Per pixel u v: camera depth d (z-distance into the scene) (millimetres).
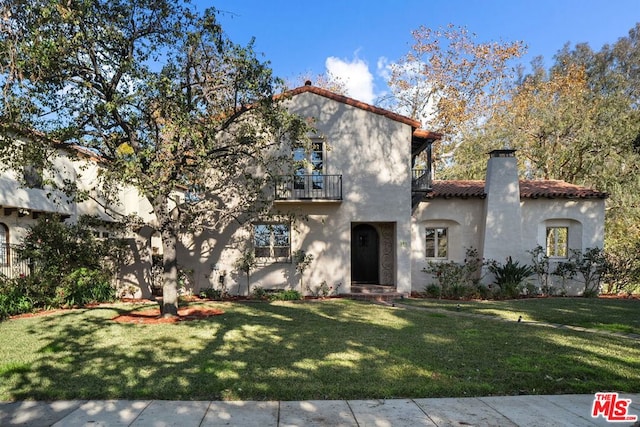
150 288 13375
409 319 9430
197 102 9273
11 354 6152
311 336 7473
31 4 6941
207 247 13820
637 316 10047
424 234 15453
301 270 13648
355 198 13891
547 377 5199
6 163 8781
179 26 8719
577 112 21828
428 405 4332
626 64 31844
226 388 4719
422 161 26641
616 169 20125
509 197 14906
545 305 11898
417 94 25812
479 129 24578
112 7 8273
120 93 8172
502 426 3842
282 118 9664
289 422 3893
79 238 12000
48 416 4020
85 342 6918
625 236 19891
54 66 7402
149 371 5332
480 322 9094
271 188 12969
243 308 10922
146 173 8531
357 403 4379
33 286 10562
